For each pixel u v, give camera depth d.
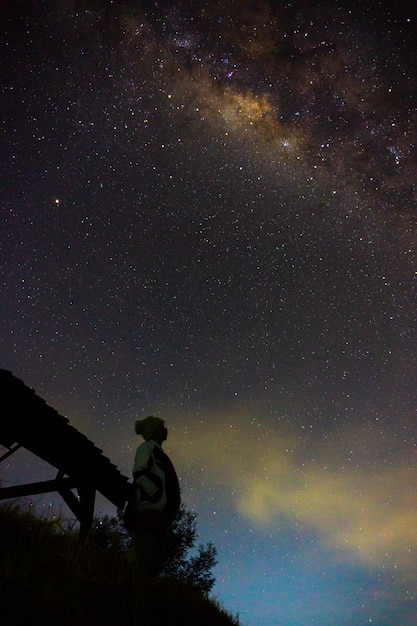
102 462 7.48
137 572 4.58
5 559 3.68
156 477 5.10
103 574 4.25
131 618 3.82
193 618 4.57
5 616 3.12
